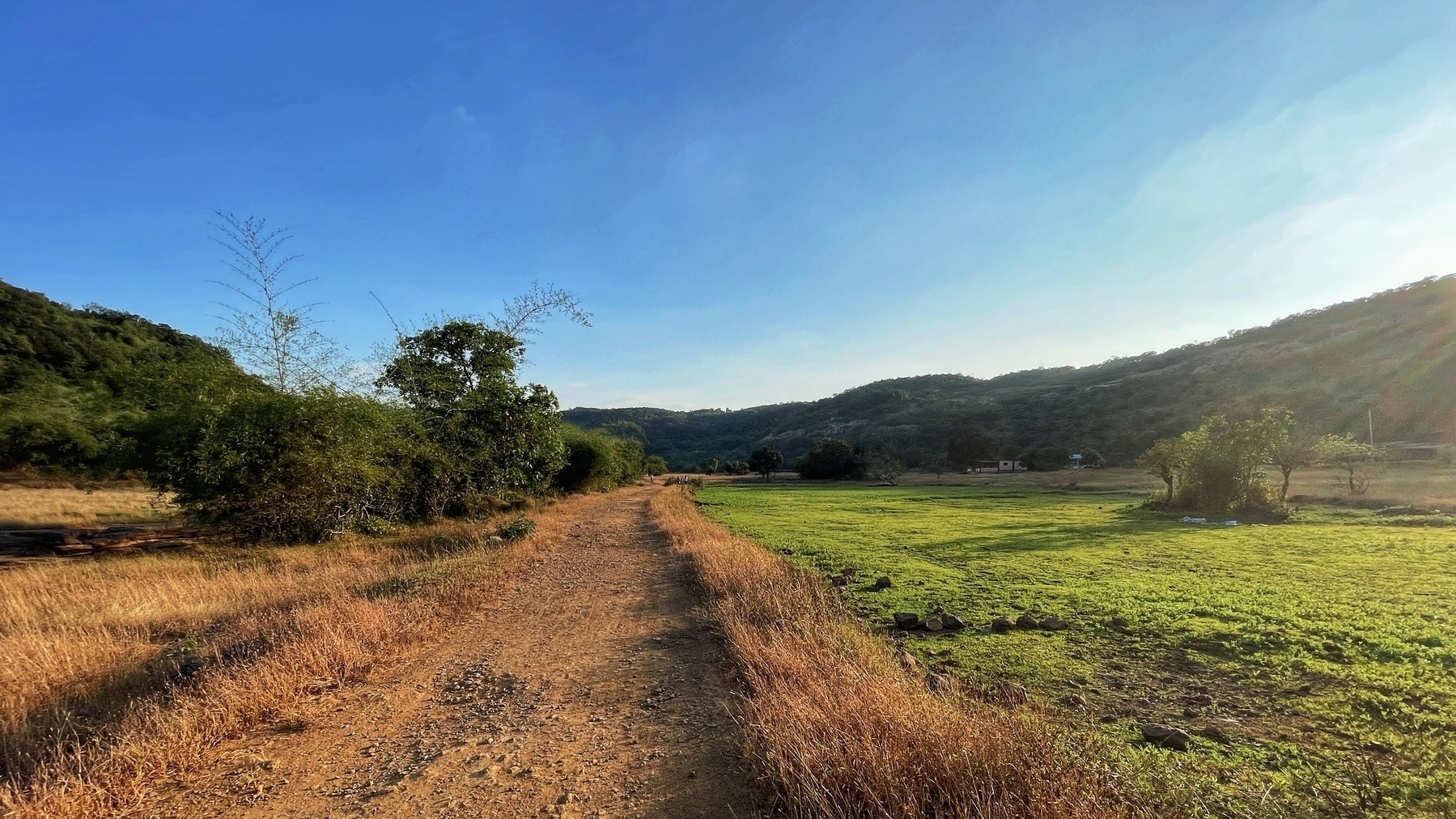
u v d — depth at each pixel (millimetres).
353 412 16109
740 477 95312
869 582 11766
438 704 5660
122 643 6867
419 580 10070
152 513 21750
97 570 10688
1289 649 6691
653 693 5793
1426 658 6184
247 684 5512
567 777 4156
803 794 3350
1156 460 27297
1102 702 5410
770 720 4195
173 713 4777
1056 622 8188
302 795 4031
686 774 4121
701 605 9391
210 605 8727
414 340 21359
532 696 5805
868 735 3562
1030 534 19297
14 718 4730
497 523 19250
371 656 6648
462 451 21141
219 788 4121
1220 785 3707
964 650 7129
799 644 5922
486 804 3826
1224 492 24297
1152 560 13539
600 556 15125
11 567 11336
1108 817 2949
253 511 14477
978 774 3232
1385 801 3518
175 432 13531
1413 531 17047
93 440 24828
